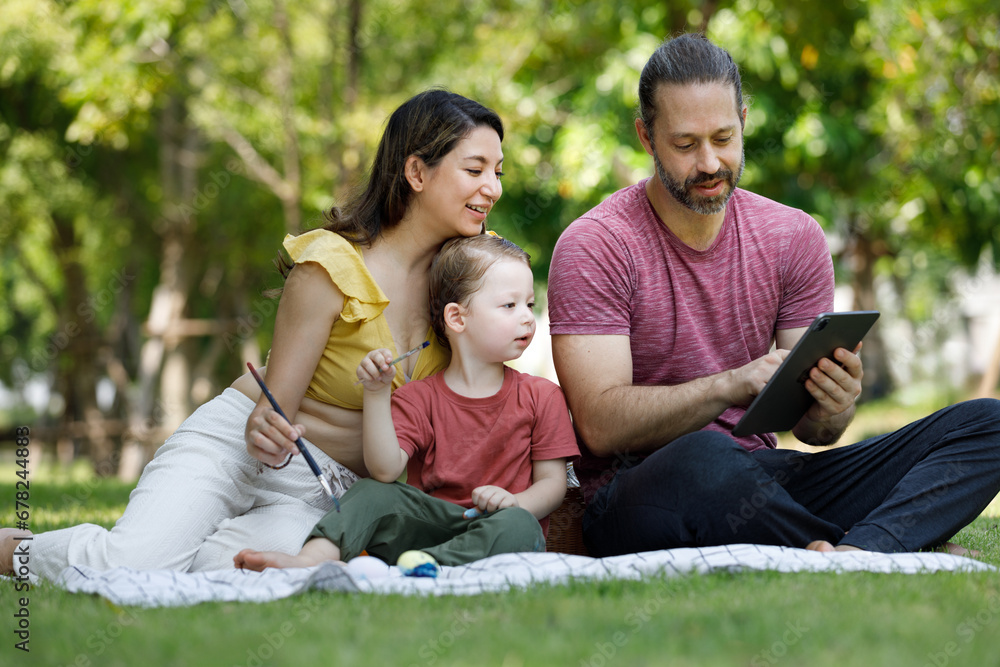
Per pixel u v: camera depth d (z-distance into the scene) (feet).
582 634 7.13
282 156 46.93
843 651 6.68
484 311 11.43
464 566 9.78
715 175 11.43
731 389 10.70
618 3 36.63
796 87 37.11
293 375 11.34
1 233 56.70
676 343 12.05
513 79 39.11
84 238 62.28
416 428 11.29
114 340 66.03
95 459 58.54
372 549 10.91
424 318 12.16
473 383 11.64
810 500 11.41
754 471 10.24
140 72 35.63
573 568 9.34
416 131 11.76
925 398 52.47
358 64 36.35
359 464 11.89
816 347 10.11
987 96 36.78
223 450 11.29
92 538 10.68
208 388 64.23
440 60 41.93
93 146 50.19
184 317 60.75
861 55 37.04
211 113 41.88
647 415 11.13
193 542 11.01
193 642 7.16
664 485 10.49
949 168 39.52
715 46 11.69
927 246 59.00
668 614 7.58
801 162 38.11
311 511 11.46
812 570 9.07
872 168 42.11
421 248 12.10
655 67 11.64
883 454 11.08
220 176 44.06
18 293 82.48
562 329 11.99
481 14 41.70
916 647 6.79
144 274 68.03
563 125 39.32
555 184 39.11
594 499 11.72
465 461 11.33
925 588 8.35
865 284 57.31
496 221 41.83
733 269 12.14
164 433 53.01
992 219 40.81
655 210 12.23
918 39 36.04
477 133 11.78
